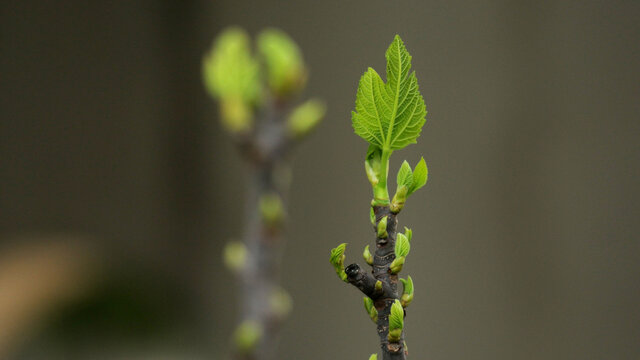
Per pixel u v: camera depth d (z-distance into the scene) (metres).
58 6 6.34
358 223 5.79
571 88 5.39
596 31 5.37
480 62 5.55
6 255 3.08
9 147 6.19
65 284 2.33
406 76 0.94
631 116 5.29
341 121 5.90
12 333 2.17
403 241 0.94
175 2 6.35
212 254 6.18
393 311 0.94
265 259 0.87
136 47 6.38
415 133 0.95
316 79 5.98
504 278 5.44
